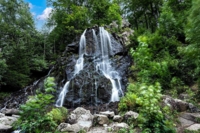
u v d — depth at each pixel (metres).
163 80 8.14
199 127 5.07
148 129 3.74
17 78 14.37
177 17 12.66
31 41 17.25
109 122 6.15
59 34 20.48
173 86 8.10
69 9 21.00
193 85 8.00
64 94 10.03
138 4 21.53
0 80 13.51
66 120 6.36
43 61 16.31
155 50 10.45
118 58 12.77
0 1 15.57
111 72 11.57
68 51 14.43
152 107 3.76
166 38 11.06
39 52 18.97
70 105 9.30
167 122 4.17
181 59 9.38
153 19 24.31
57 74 12.72
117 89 9.77
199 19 5.23
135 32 14.23
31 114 4.21
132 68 10.98
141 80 8.26
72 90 9.73
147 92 3.93
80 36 15.16
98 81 9.83
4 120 6.66
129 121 5.76
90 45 13.78
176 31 11.52
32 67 15.94
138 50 7.60
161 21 12.06
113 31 16.12
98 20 19.72
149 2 20.44
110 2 20.72
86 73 10.56
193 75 8.04
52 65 17.27
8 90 15.07
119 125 5.49
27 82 15.77
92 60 12.60
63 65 13.09
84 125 5.72
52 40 20.58
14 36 16.33
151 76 8.23
